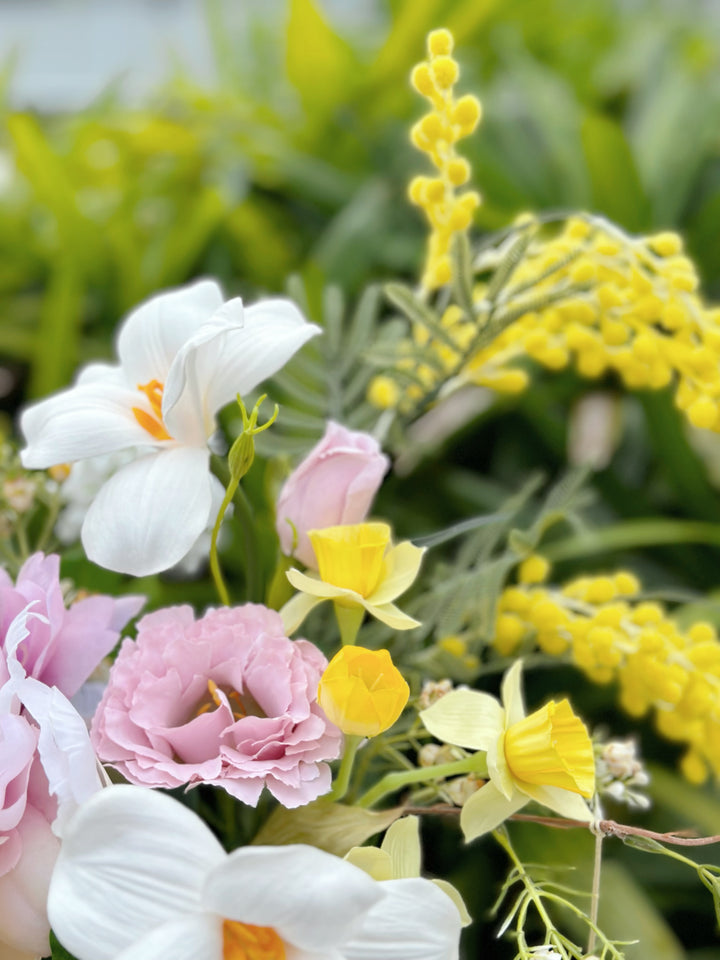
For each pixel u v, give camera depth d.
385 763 0.58
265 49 1.53
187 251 1.13
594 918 0.49
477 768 0.50
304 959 0.46
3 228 1.21
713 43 1.58
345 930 0.44
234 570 0.85
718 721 0.56
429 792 0.53
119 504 0.50
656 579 1.00
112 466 0.60
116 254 1.14
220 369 0.52
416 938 0.46
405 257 1.12
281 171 1.20
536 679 0.86
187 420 0.51
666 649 0.56
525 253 0.58
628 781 0.53
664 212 1.17
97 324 1.23
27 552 0.60
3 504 0.60
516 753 0.50
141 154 1.27
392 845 0.49
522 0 1.47
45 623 0.50
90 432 0.51
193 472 0.51
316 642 0.58
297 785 0.47
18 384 1.22
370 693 0.47
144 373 0.53
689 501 1.03
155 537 0.49
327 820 0.49
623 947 0.67
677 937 0.83
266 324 0.53
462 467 1.19
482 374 0.61
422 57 1.27
